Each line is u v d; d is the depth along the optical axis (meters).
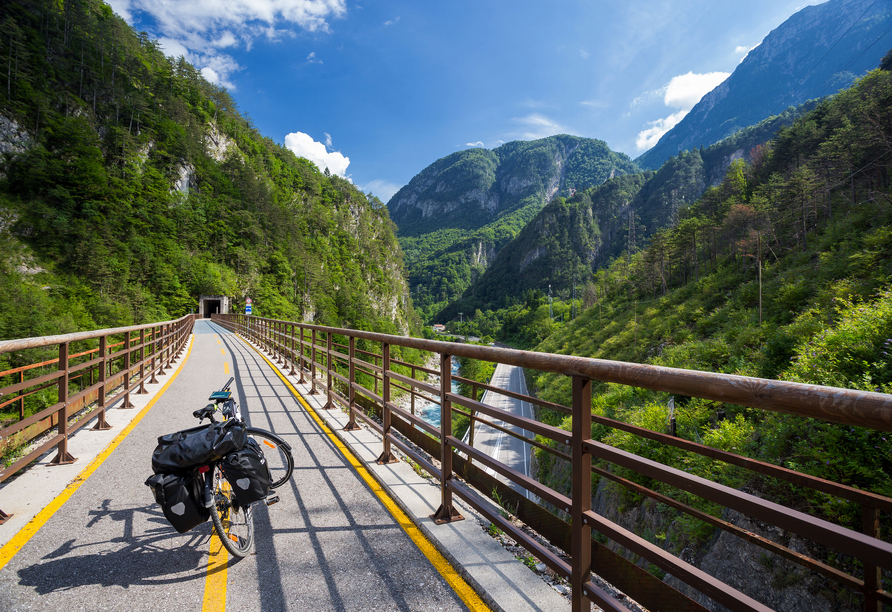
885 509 0.94
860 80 66.62
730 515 7.67
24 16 106.12
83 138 98.31
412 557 2.70
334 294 145.50
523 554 2.70
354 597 2.30
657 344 41.56
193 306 92.62
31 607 2.19
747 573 6.73
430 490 3.66
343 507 3.42
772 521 1.15
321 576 2.49
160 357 10.70
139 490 3.66
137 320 71.69
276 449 4.88
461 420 38.19
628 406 20.00
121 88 116.50
